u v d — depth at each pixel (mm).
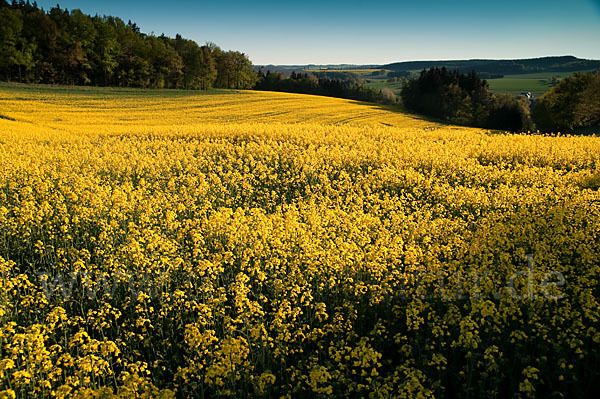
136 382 5137
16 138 26094
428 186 16859
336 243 9703
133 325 7352
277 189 17547
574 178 17641
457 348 6516
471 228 12305
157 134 30531
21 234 10922
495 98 87062
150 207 12953
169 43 107875
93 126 36469
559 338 5980
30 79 77938
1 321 7121
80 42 79562
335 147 25250
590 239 9641
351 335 6602
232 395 5727
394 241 9883
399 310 7402
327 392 5184
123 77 85625
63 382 6211
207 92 77000
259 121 46438
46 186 14438
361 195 16203
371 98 114250
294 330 7227
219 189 16797
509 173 19031
